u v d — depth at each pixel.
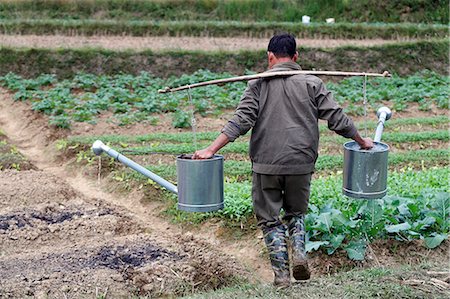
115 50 18.42
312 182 8.62
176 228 8.17
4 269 6.60
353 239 6.98
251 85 5.61
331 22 23.33
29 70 17.66
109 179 10.00
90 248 7.12
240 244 7.54
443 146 12.26
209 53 18.72
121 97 15.30
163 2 24.91
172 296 6.35
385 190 5.89
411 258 6.93
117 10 24.66
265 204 5.71
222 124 13.95
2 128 14.03
